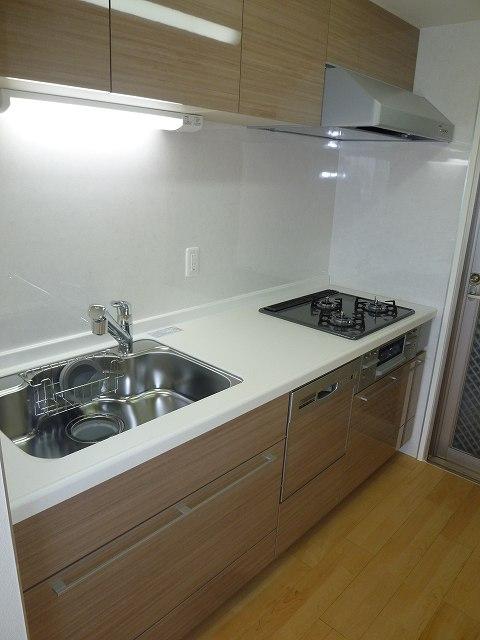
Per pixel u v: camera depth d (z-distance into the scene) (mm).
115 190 1611
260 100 1547
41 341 1538
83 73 1079
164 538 1283
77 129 1457
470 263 2412
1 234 1367
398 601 1783
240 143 2014
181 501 1310
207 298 2088
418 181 2404
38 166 1398
